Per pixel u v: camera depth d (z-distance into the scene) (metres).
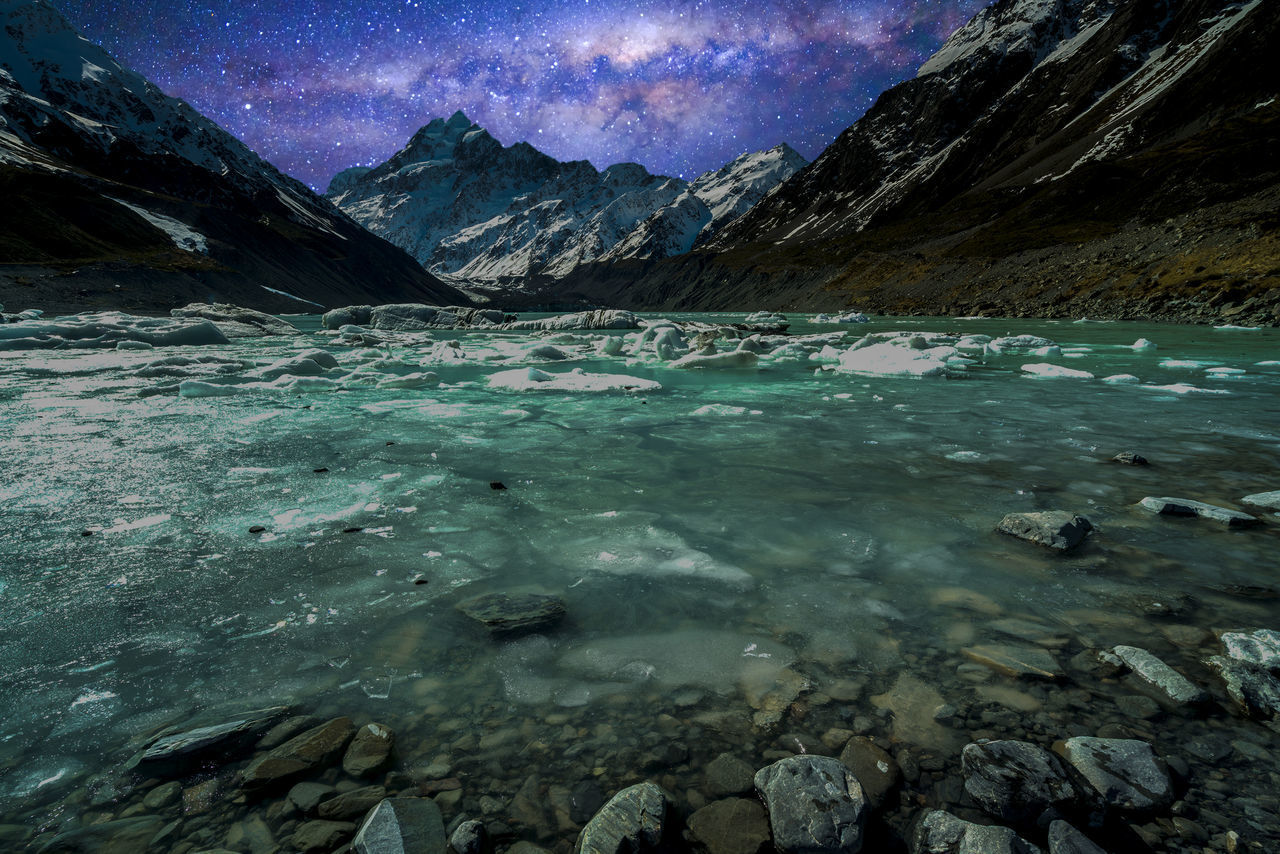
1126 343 16.00
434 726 1.72
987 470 4.40
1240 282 24.50
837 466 4.55
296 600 2.45
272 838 1.35
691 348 15.27
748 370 11.57
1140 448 5.01
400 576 2.68
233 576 2.66
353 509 3.57
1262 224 28.33
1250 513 3.36
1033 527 3.04
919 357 11.78
